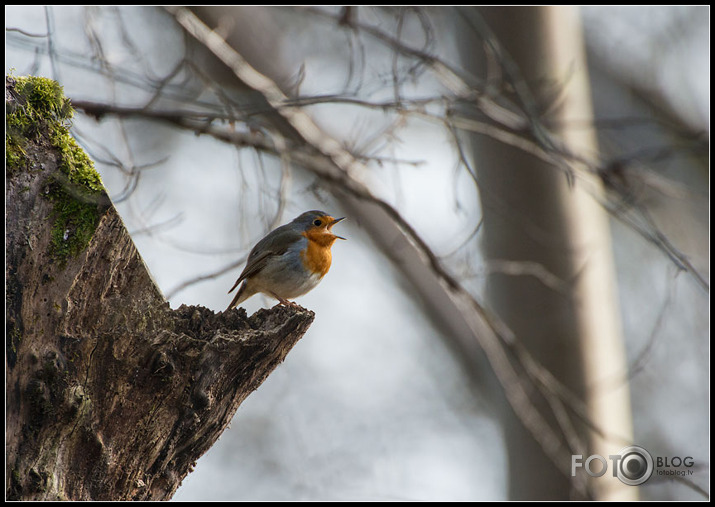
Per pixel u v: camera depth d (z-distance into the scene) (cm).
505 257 1310
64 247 611
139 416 630
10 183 607
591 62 2212
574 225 1278
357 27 1129
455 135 1066
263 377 700
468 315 1132
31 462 584
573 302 1239
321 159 1189
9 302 588
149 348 624
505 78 1169
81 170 630
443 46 1529
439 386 1892
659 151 1190
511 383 1101
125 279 634
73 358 607
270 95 1197
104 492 620
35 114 629
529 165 1286
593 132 1407
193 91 1150
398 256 1639
